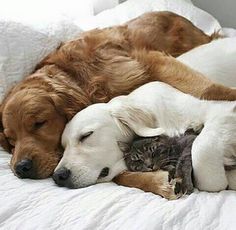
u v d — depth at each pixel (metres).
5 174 0.93
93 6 1.77
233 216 0.73
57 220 0.74
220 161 0.81
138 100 0.99
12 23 1.15
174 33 1.33
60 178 0.88
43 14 1.32
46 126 0.99
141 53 1.18
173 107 0.96
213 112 0.91
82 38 1.20
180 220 0.72
